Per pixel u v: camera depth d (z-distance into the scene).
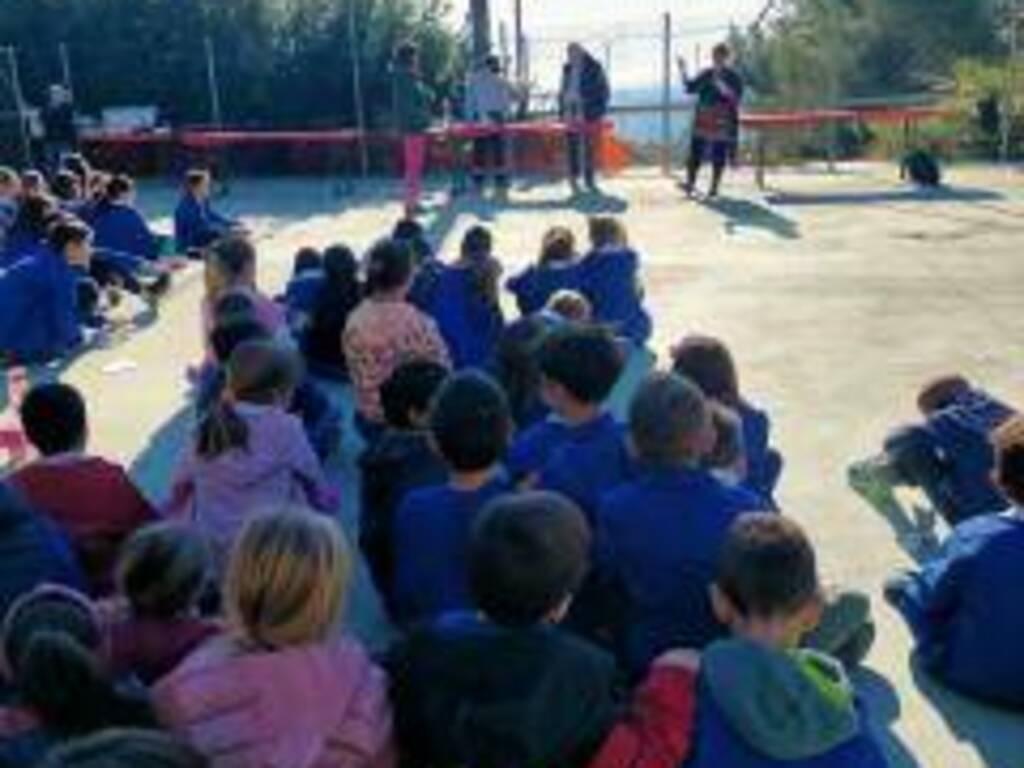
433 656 3.30
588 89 17.14
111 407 8.86
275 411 5.45
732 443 5.04
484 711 3.20
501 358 6.32
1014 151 19.06
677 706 3.27
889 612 5.68
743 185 17.22
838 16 29.31
